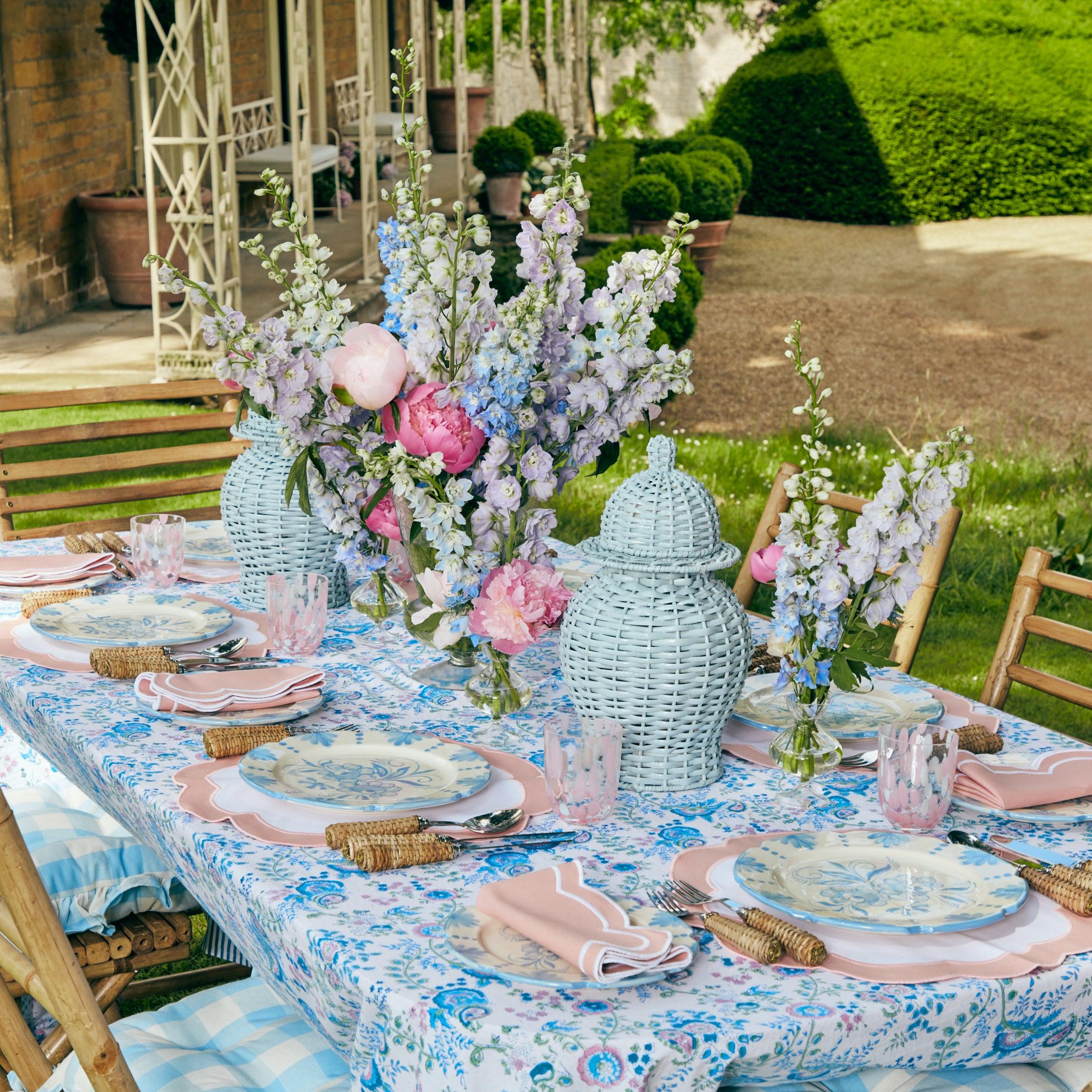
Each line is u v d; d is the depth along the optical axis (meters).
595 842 1.70
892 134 17.59
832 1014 1.31
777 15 22.08
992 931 1.48
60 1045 2.20
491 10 22.48
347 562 2.18
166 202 9.88
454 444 1.88
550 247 1.92
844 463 7.89
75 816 2.40
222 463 7.03
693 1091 1.26
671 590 1.83
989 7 17.62
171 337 9.16
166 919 2.25
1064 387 10.50
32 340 9.10
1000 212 17.95
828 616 1.73
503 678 2.12
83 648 2.35
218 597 2.71
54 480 6.74
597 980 1.32
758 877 1.55
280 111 12.93
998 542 6.34
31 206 9.42
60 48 9.80
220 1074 1.76
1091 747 2.09
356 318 9.17
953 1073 1.68
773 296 13.27
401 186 1.93
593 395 1.94
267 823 1.71
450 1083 1.27
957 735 1.76
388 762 1.89
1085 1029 1.44
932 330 12.12
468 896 1.54
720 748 1.95
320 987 1.45
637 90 22.97
